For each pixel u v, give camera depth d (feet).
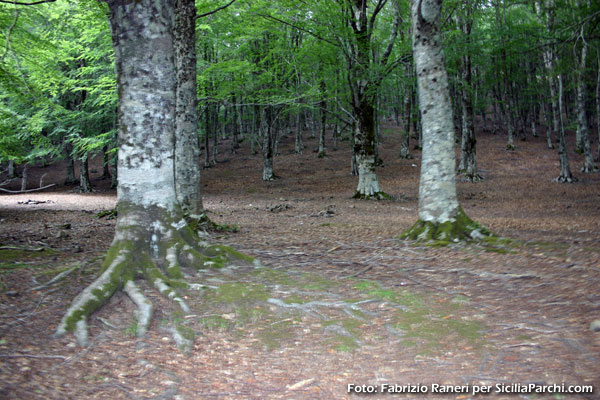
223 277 18.06
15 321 13.25
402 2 58.49
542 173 88.89
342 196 74.59
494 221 39.81
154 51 17.99
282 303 15.57
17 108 61.21
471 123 86.74
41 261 21.26
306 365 11.68
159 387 10.28
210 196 81.82
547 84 92.68
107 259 16.99
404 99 110.22
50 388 9.84
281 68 70.33
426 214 26.91
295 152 129.49
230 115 137.39
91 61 69.21
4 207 63.72
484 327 13.61
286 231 35.29
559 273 18.42
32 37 41.88
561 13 46.29
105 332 13.24
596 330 12.37
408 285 18.24
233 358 12.11
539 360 11.09
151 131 18.15
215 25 64.44
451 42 61.57
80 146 75.72
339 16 55.31
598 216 43.27
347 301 16.05
